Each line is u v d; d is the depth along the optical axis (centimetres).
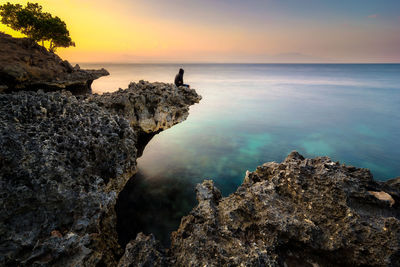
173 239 454
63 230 407
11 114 496
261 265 353
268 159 1462
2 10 3222
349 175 496
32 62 1883
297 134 2053
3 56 1688
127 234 668
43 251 352
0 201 364
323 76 8781
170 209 805
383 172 1373
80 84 2353
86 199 443
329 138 1964
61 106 599
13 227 365
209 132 2008
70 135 518
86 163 504
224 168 1259
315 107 3147
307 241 398
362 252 377
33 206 392
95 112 666
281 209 458
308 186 485
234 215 473
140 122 974
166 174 1109
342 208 430
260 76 8862
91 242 418
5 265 335
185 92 1256
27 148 432
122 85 4038
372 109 3012
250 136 1964
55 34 3744
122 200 831
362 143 1852
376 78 7581
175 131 1997
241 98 3775
